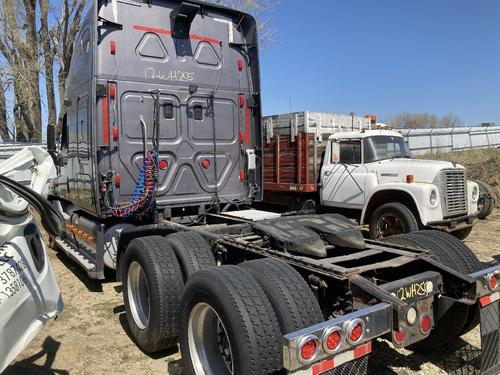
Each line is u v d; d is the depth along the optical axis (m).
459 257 3.74
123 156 5.41
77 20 13.29
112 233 5.46
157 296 3.67
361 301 2.90
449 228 7.95
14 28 13.84
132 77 5.43
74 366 3.84
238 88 6.23
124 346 4.23
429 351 3.88
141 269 4.02
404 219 7.84
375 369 3.61
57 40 14.02
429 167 8.10
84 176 5.83
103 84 5.27
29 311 2.56
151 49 5.56
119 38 5.37
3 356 2.32
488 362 3.14
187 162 5.80
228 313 2.69
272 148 11.05
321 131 10.40
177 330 3.76
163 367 3.80
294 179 10.41
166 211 5.53
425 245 3.86
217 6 5.93
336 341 2.39
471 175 16.52
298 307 2.79
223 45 6.11
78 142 6.12
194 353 3.16
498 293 3.27
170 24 5.69
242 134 6.28
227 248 4.09
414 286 3.04
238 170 6.26
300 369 2.30
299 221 4.11
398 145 9.57
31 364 3.87
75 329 4.64
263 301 2.74
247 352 2.59
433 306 3.29
